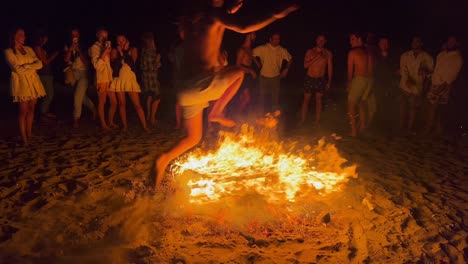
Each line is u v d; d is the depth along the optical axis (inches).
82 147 308.0
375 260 167.6
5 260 161.6
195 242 176.6
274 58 385.4
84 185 233.0
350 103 353.4
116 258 164.7
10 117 405.1
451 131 375.6
